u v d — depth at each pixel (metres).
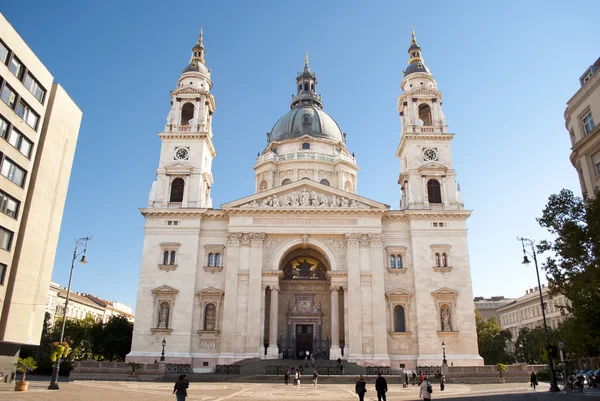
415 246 70.81
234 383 53.91
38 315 47.03
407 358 66.00
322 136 98.19
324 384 53.88
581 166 40.69
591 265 30.91
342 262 70.44
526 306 140.88
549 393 40.53
